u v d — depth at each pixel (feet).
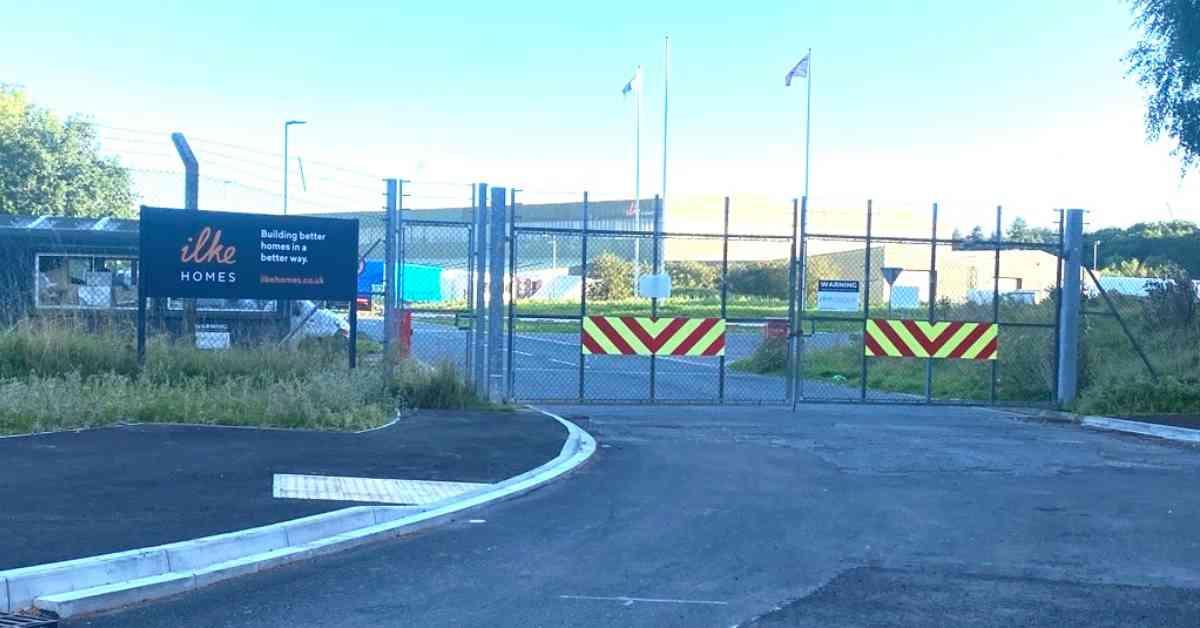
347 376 50.47
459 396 54.65
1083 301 75.77
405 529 29.66
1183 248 145.18
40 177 124.57
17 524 26.43
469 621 21.94
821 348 94.22
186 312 57.98
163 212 50.31
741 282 98.73
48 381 43.65
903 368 82.64
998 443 50.67
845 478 40.14
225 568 24.67
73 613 21.65
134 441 39.01
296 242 51.98
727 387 77.51
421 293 92.02
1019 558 27.99
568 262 108.58
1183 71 67.31
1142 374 63.82
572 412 59.72
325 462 37.24
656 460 43.52
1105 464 44.65
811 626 21.91
